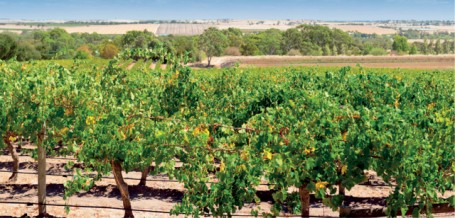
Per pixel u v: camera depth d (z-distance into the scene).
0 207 10.77
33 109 8.70
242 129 7.75
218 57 91.88
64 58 57.91
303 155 7.07
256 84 14.78
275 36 137.38
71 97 8.87
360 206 11.27
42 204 9.95
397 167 7.04
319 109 7.37
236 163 7.43
